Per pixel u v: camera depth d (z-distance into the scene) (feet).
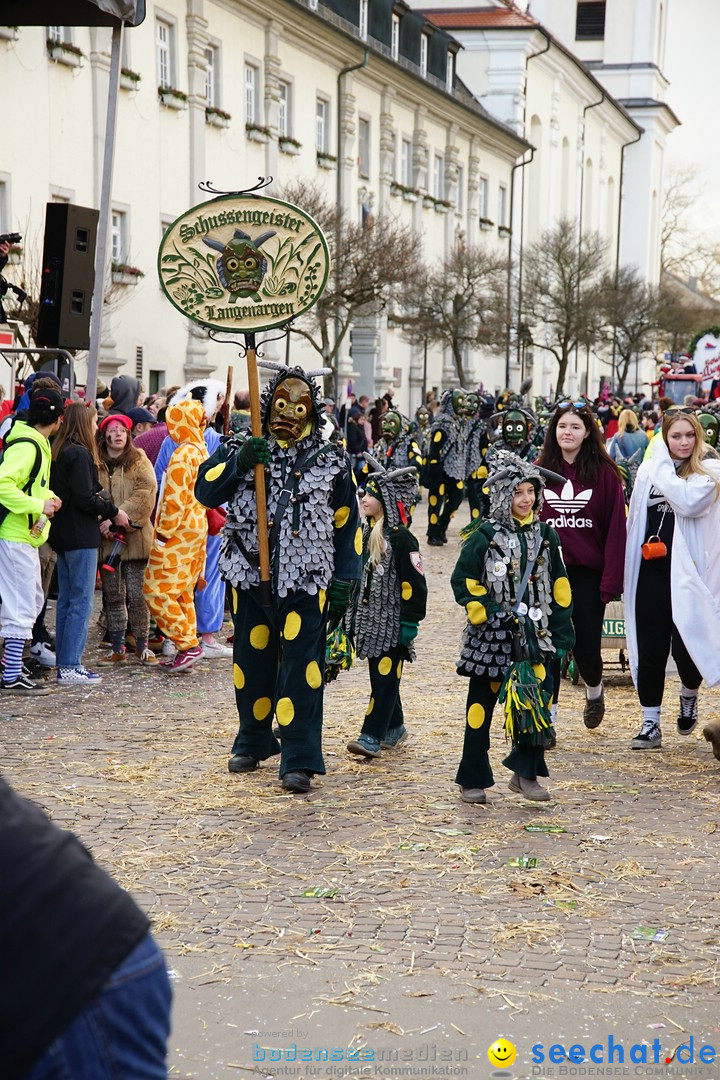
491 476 20.12
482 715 20.31
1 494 27.07
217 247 21.79
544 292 148.77
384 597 23.06
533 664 19.97
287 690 20.99
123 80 74.23
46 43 65.98
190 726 25.34
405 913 15.65
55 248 38.68
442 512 62.23
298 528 21.02
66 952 5.75
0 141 62.49
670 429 23.63
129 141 76.18
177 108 81.30
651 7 244.83
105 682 29.50
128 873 16.89
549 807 20.31
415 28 128.98
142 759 22.67
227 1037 12.36
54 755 22.81
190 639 30.71
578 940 14.88
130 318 77.61
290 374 21.38
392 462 29.14
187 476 30.48
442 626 39.73
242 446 21.45
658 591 24.00
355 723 26.22
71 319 39.19
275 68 96.17
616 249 237.86
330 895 16.21
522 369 171.22
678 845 18.45
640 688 24.45
